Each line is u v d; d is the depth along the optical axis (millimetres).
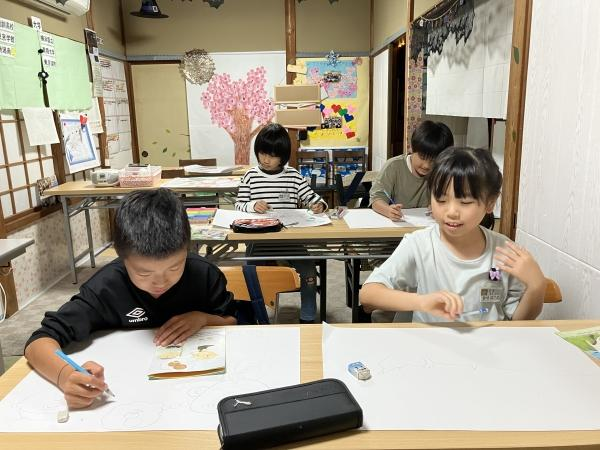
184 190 3266
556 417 688
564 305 1518
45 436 665
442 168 1089
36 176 3480
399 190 2498
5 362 2354
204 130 5625
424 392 750
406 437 648
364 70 5559
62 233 3777
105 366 848
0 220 2932
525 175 1776
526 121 1759
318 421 646
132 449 635
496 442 635
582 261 1411
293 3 5414
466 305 1198
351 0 5434
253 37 5473
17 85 3160
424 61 3525
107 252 4410
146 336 968
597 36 1319
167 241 837
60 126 3771
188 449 633
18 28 3170
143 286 902
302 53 5523
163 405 729
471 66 2574
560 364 833
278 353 882
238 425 635
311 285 2410
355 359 854
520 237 1828
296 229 2082
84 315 954
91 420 697
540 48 1646
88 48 4289
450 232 1110
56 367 797
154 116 5582
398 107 4680
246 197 2693
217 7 5406
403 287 1263
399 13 4133
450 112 2941
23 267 3207
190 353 884
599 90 1311
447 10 2855
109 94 4930
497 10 2221
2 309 2887
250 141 5656
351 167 5559
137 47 5445
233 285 1349
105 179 3473
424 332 963
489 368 820
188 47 5465
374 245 2195
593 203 1353
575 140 1437
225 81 5531
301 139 5594
